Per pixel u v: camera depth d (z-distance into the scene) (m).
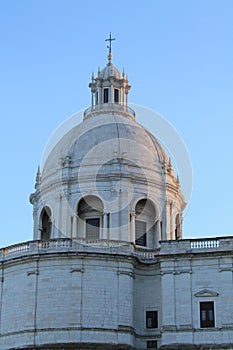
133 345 125.06
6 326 127.31
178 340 120.81
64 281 125.25
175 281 124.50
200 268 124.38
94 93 166.25
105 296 125.19
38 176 155.62
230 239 124.81
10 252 132.00
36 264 127.31
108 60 169.62
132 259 128.12
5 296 129.38
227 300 121.50
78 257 126.06
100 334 122.69
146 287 130.12
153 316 128.25
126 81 167.25
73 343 121.25
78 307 123.62
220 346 118.69
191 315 121.88
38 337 122.88
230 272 123.06
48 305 124.38
